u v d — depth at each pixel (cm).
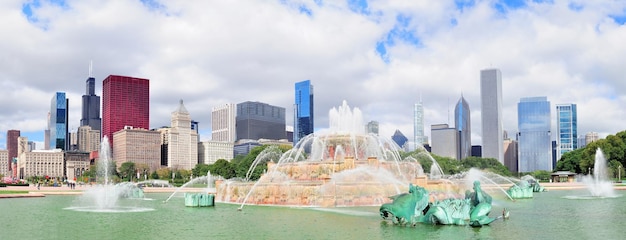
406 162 6688
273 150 17575
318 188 5475
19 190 11106
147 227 3834
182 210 5291
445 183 6012
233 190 6397
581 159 17688
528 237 3206
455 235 3294
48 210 5469
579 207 5528
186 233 3475
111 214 4934
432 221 3825
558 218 4303
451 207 3831
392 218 4069
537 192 9200
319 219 4212
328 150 7662
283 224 3906
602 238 3162
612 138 16712
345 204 5409
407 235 3303
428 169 17962
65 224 4069
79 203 6719
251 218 4362
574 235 3294
